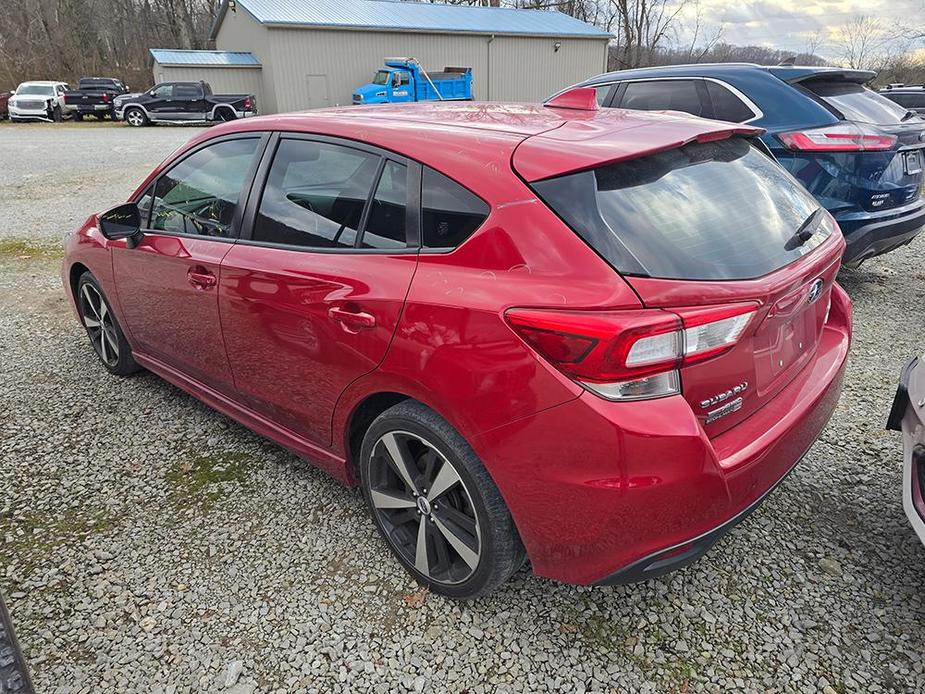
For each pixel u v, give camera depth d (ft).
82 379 13.48
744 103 16.66
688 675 6.75
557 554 6.42
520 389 6.01
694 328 5.70
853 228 15.17
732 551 8.39
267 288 8.48
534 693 6.57
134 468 10.31
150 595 7.80
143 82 146.20
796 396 7.39
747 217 6.89
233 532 8.86
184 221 10.39
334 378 7.91
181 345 10.76
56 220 29.94
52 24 139.74
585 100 8.76
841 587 7.82
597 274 5.82
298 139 8.78
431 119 8.14
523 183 6.39
